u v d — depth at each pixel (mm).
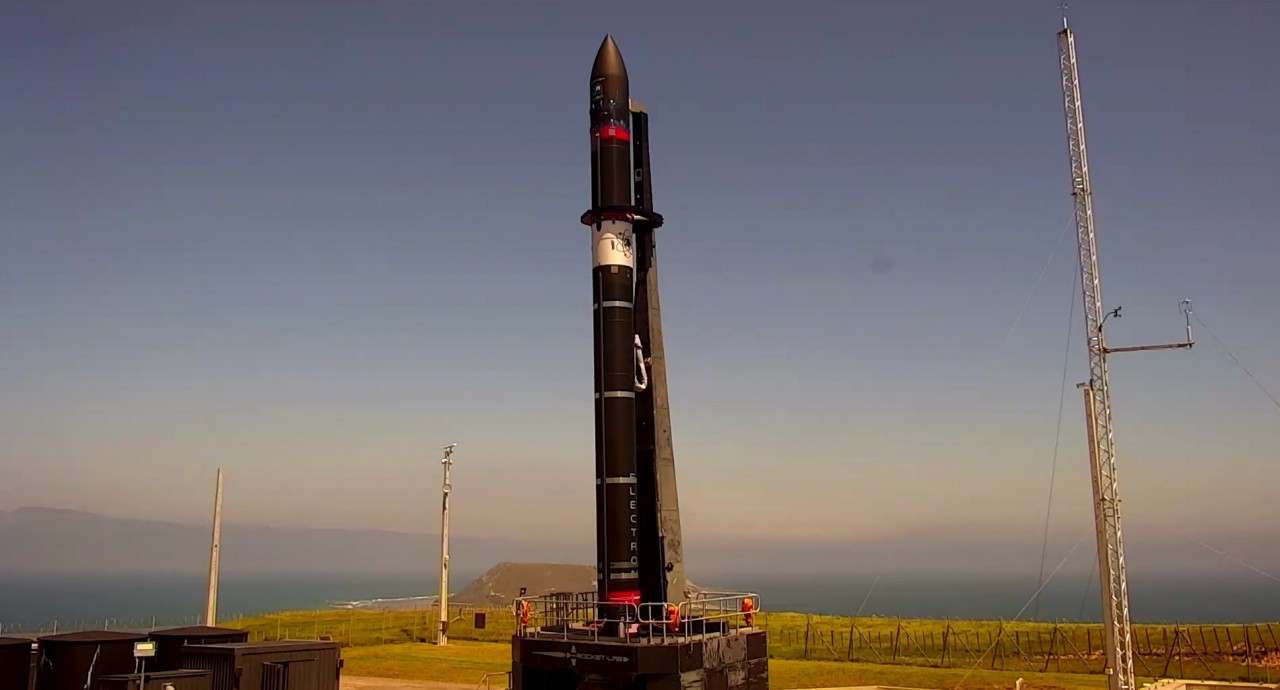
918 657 54781
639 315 35406
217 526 55562
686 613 32781
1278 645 53562
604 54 35500
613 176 34438
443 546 62906
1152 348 42406
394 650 57781
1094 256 44750
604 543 32594
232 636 38219
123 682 29438
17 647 35250
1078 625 63375
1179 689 42781
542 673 31391
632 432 33375
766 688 33000
